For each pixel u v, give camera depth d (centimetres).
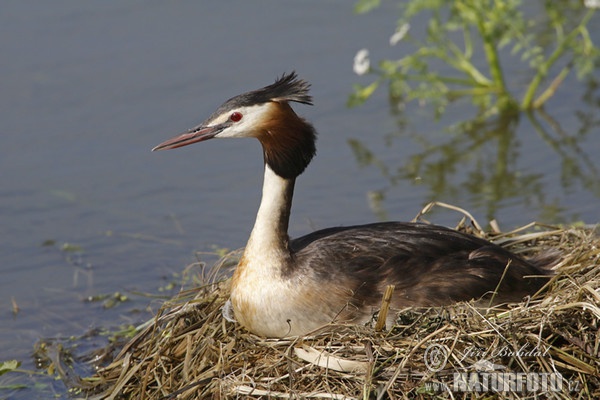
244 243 1349
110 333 1171
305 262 979
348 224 1379
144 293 1248
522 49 1905
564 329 915
